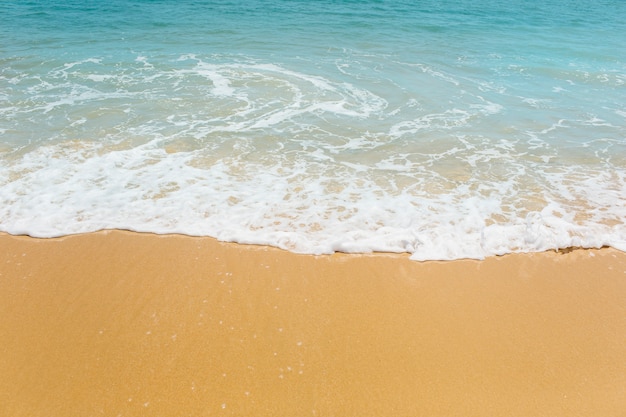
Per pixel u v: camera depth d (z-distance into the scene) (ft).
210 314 15.29
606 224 20.74
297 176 24.02
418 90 38.86
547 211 21.56
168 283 16.57
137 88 36.81
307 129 30.09
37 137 27.14
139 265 17.42
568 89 40.57
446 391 13.02
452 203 21.98
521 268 18.02
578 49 55.52
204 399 12.55
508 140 29.50
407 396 12.85
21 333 14.32
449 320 15.46
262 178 23.68
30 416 11.97
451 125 31.65
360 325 15.12
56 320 14.83
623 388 13.28
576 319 15.61
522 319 15.56
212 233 19.30
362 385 13.10
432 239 19.31
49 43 50.47
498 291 16.81
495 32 65.16
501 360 14.01
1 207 20.31
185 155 25.79
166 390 12.74
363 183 23.56
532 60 50.03
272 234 19.26
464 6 88.58
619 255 18.83
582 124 32.55
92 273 16.93
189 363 13.52
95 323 14.76
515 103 36.58
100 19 64.54
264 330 14.76
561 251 18.98
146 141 27.32
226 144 27.37
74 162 24.39
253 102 34.63
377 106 34.88
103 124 29.50
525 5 93.30
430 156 26.91
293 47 52.39
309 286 16.75
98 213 20.29
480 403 12.73
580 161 26.81
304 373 13.38
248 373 13.30
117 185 22.45
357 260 18.17
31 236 18.72
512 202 22.27
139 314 15.17
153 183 22.76
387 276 17.42
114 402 12.38
